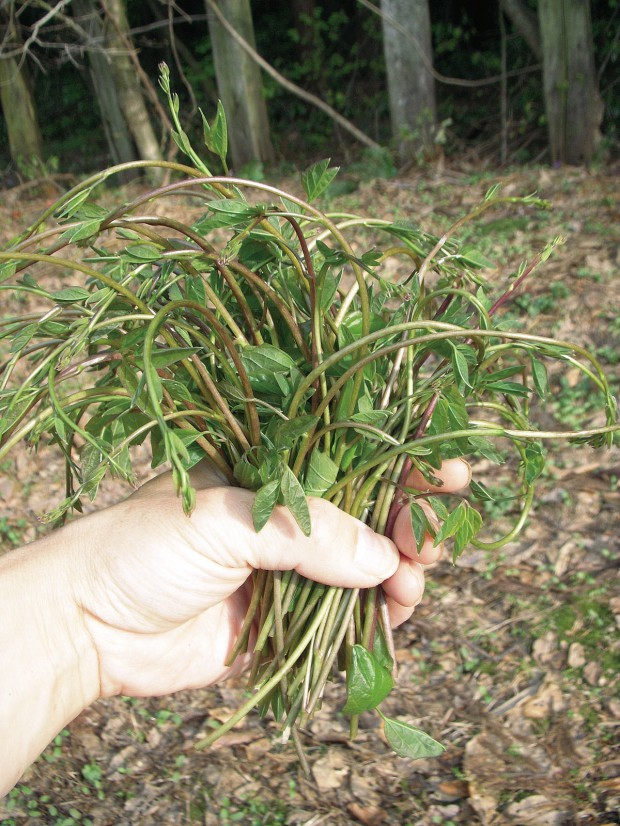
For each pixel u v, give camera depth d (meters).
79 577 0.25
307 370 0.26
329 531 0.25
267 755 0.48
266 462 0.23
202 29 2.09
